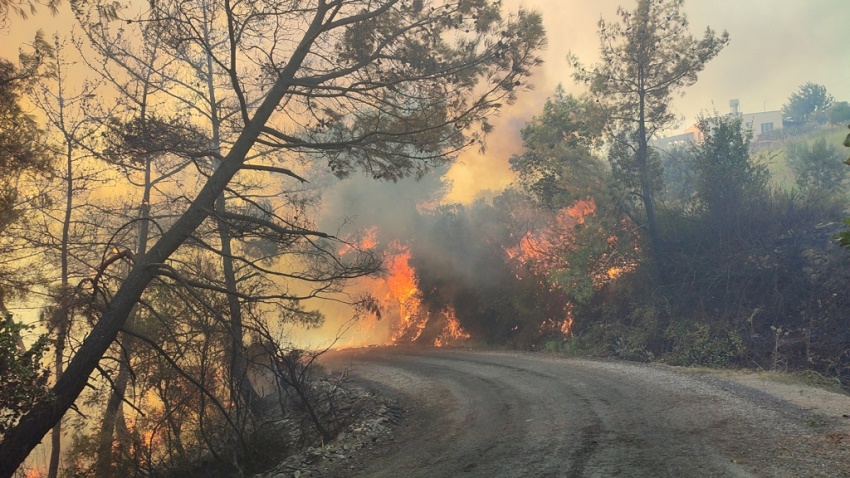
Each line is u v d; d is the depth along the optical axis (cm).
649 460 709
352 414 1423
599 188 2036
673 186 2422
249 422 1525
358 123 1302
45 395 934
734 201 1950
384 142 1270
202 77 1902
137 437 1420
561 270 2106
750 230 1853
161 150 1166
